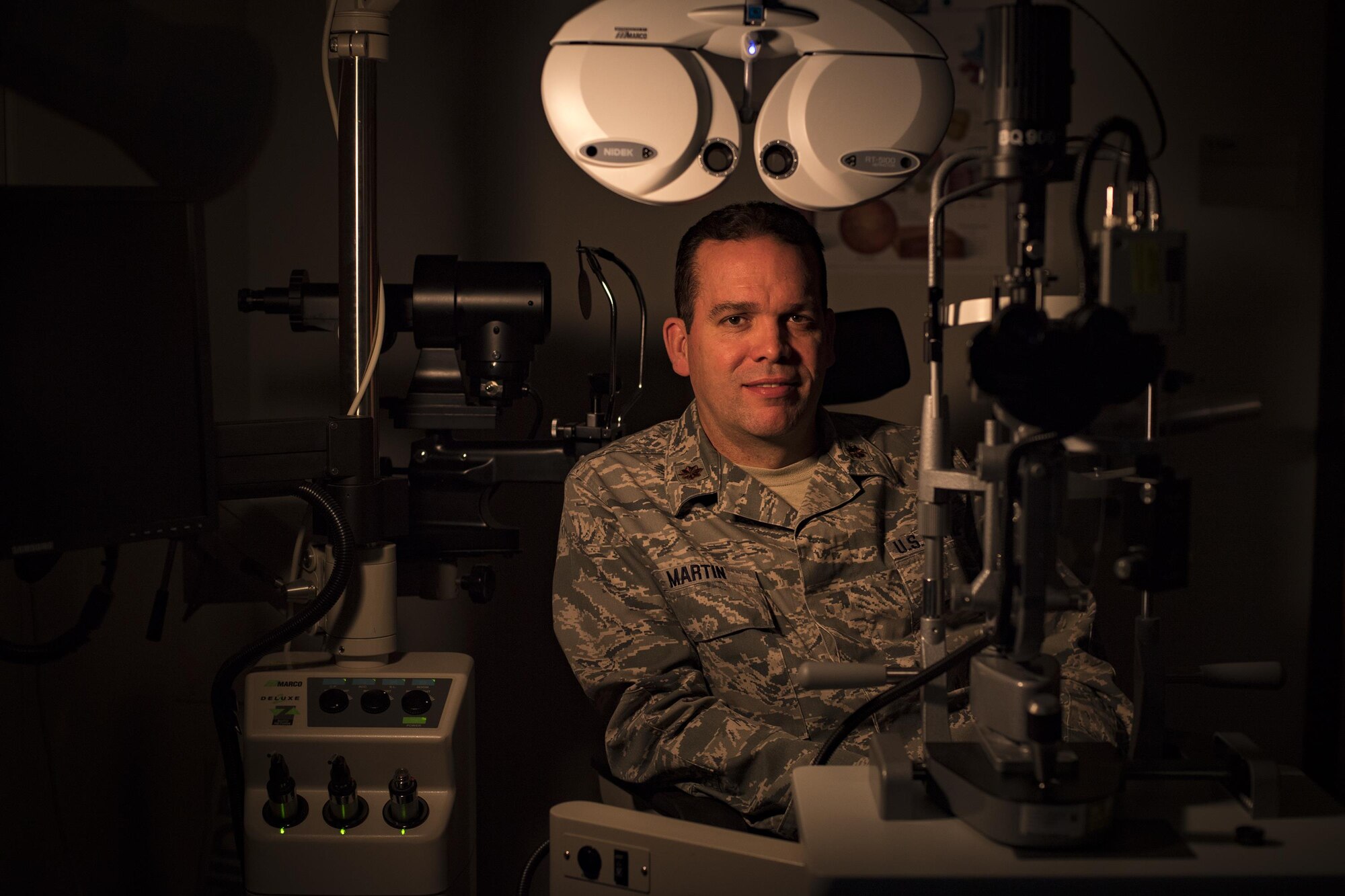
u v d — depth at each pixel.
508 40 2.29
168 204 1.35
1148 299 0.94
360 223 1.66
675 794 1.41
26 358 1.22
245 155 2.19
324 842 1.54
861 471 1.75
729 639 1.59
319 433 1.58
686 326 1.72
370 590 1.65
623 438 1.85
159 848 1.97
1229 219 2.37
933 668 1.03
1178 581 1.01
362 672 1.64
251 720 1.59
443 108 2.30
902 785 0.97
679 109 1.54
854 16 1.56
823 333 1.69
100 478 1.30
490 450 1.83
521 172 2.31
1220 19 2.34
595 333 2.34
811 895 0.88
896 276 2.36
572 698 2.38
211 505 1.41
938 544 1.06
